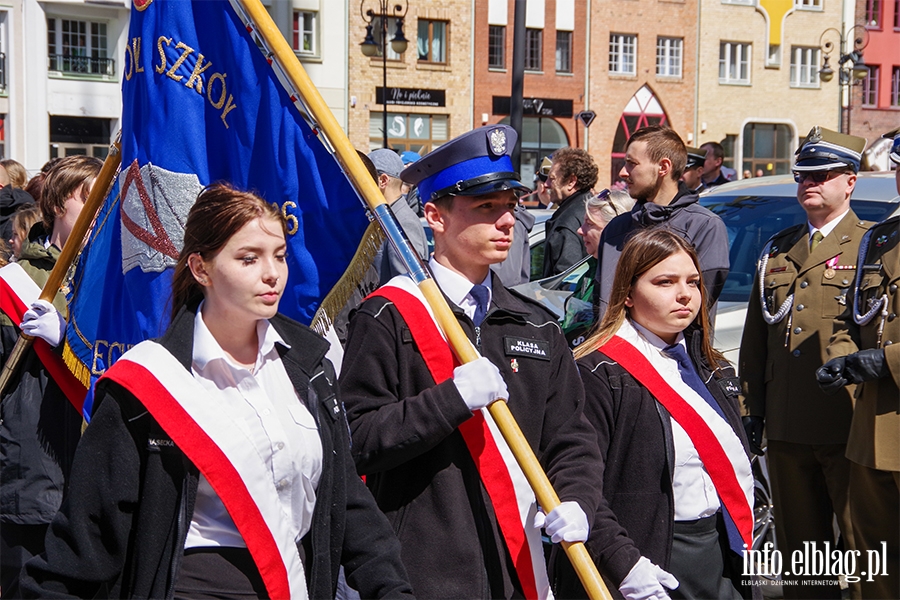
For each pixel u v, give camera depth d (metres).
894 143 3.88
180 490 1.99
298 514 2.11
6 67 25.11
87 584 1.98
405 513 2.52
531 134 30.30
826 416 4.05
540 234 7.63
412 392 2.54
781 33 32.78
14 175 7.73
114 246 3.07
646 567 2.57
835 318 4.04
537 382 2.61
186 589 2.00
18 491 3.57
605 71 30.78
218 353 2.05
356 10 26.83
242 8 2.81
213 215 2.05
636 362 2.94
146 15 2.97
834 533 4.32
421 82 28.16
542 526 2.40
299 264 2.82
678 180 4.47
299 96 2.75
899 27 34.34
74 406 3.59
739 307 5.02
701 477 2.90
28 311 3.37
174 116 2.91
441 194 2.63
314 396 2.16
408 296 2.60
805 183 4.18
